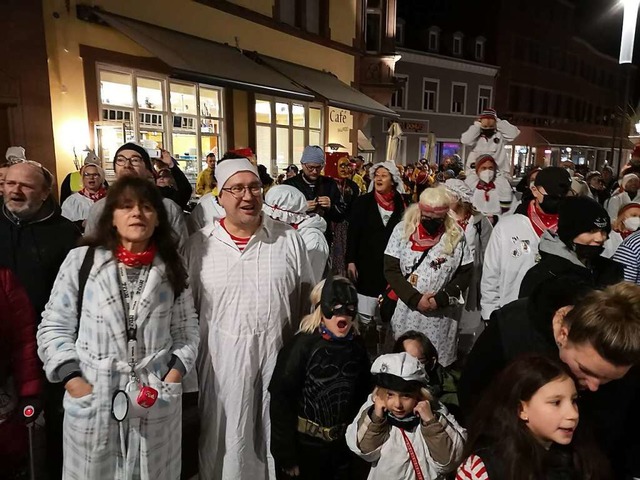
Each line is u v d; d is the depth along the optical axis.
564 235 2.09
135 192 1.96
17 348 2.22
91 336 1.96
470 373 1.93
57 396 2.36
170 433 2.09
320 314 2.34
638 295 1.39
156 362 2.04
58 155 7.29
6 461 2.22
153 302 2.03
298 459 2.39
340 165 6.30
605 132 44.75
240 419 2.38
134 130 8.61
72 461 1.99
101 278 1.97
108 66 8.00
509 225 3.18
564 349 1.48
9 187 2.49
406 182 10.38
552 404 1.38
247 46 11.38
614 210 6.82
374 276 4.18
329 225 4.82
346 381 2.31
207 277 2.38
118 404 1.91
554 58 36.72
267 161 12.65
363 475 2.54
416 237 3.21
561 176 2.97
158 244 2.07
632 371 1.60
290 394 2.32
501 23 31.19
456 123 29.95
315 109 14.56
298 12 13.30
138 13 8.45
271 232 2.53
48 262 2.56
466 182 5.57
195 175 10.29
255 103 11.95
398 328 3.31
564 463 1.46
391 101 26.62
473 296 4.22
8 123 6.71
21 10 6.63
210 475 2.44
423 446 2.15
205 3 9.95
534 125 35.53
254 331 2.38
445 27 31.53
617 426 1.67
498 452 1.42
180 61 7.71
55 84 7.17
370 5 16.72
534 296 1.73
